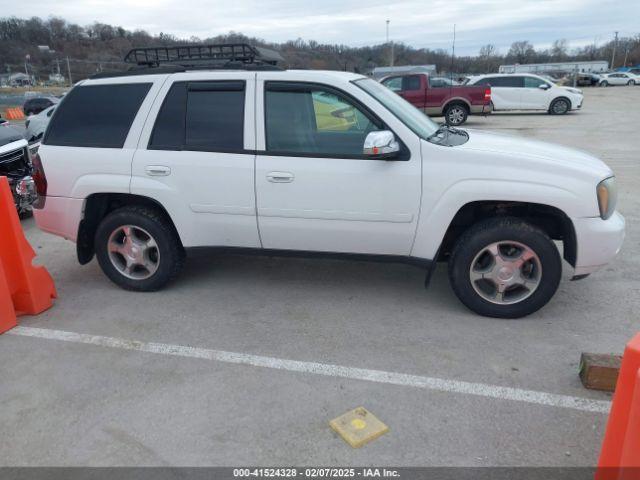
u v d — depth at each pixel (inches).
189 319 165.6
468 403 121.1
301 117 160.1
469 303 160.4
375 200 154.9
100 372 137.1
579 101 805.9
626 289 180.5
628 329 153.8
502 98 811.4
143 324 163.0
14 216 162.7
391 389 126.9
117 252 184.5
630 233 240.1
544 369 133.9
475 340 148.5
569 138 553.6
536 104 805.2
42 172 180.2
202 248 174.7
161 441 110.8
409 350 144.1
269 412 119.2
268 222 165.2
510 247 155.3
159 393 127.3
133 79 174.2
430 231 154.7
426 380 130.1
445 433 111.3
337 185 156.1
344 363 138.6
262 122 161.6
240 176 162.4
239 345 149.1
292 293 183.0
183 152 167.2
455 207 150.4
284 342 150.2
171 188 168.7
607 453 89.0
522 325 156.6
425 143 152.0
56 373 137.3
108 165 172.7
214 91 166.2
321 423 115.3
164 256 179.0
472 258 155.3
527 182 145.8
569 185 144.9
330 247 165.3
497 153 149.3
